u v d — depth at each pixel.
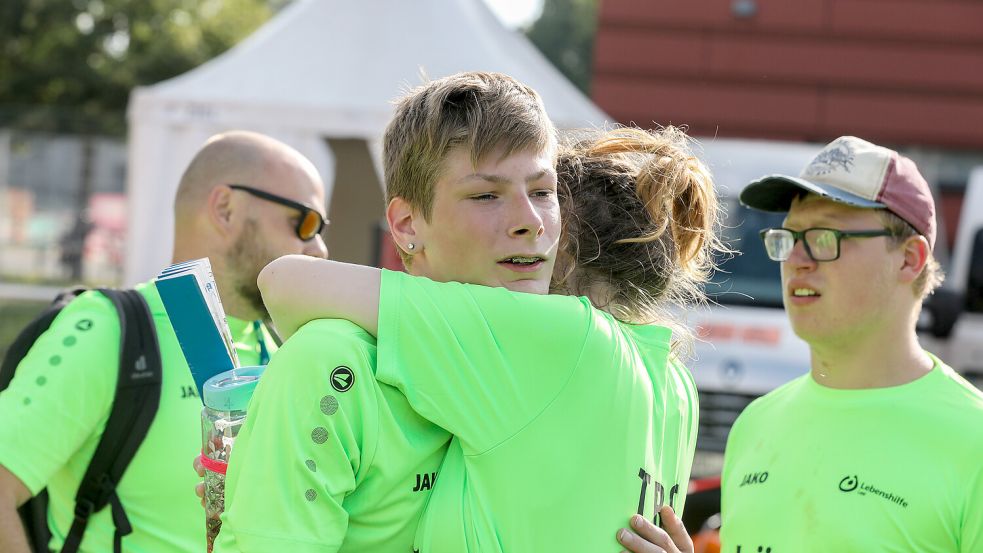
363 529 1.50
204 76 7.12
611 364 1.58
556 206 1.61
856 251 2.19
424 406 1.50
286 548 1.41
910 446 2.11
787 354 6.52
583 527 1.53
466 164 1.53
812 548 2.15
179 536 2.21
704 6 13.68
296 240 2.51
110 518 2.21
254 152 2.50
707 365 6.51
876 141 13.84
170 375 2.25
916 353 2.25
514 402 1.51
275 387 1.47
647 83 13.70
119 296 2.29
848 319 2.21
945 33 13.77
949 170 14.00
